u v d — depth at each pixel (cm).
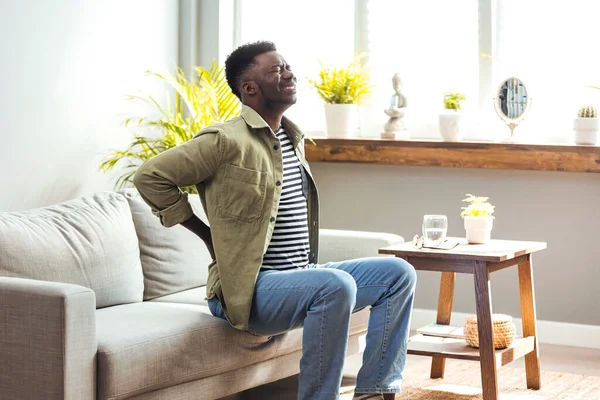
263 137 288
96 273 307
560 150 416
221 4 484
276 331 284
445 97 451
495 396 309
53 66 387
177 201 280
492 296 445
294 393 347
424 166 454
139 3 445
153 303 324
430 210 455
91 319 241
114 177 430
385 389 289
